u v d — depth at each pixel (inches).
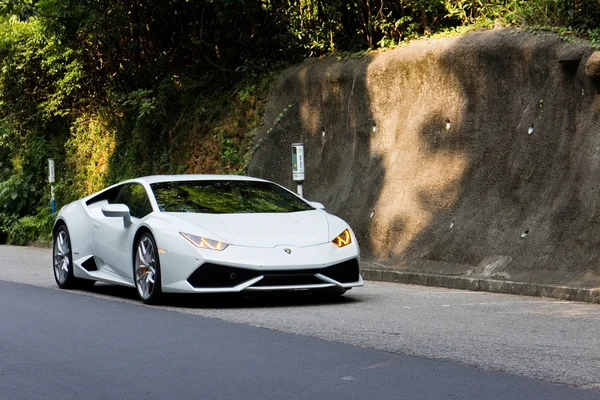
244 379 226.1
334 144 646.5
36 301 395.5
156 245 370.0
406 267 491.8
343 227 381.7
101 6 813.9
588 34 486.9
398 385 215.8
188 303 380.5
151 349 270.5
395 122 590.2
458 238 482.6
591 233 415.5
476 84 524.7
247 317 334.6
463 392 207.6
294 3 726.5
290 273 355.3
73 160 968.9
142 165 851.4
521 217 460.4
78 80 933.8
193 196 396.5
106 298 407.2
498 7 573.9
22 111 1027.9
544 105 480.4
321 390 212.5
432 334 288.4
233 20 748.0
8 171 1038.4
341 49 705.6
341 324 312.7
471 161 515.8
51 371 241.1
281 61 738.8
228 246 355.9
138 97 813.9
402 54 586.9
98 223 426.9
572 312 338.6
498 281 415.5
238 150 739.4
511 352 255.6
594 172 434.3
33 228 911.7
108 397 211.2
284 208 397.7
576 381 217.3
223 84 789.2
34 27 979.3
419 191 534.3
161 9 793.6
